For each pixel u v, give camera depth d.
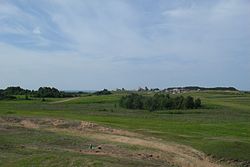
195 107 106.00
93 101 128.38
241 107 110.69
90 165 25.44
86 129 47.97
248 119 71.38
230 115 83.06
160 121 60.31
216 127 50.84
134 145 37.25
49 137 40.97
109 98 139.75
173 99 105.31
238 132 46.41
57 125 51.19
